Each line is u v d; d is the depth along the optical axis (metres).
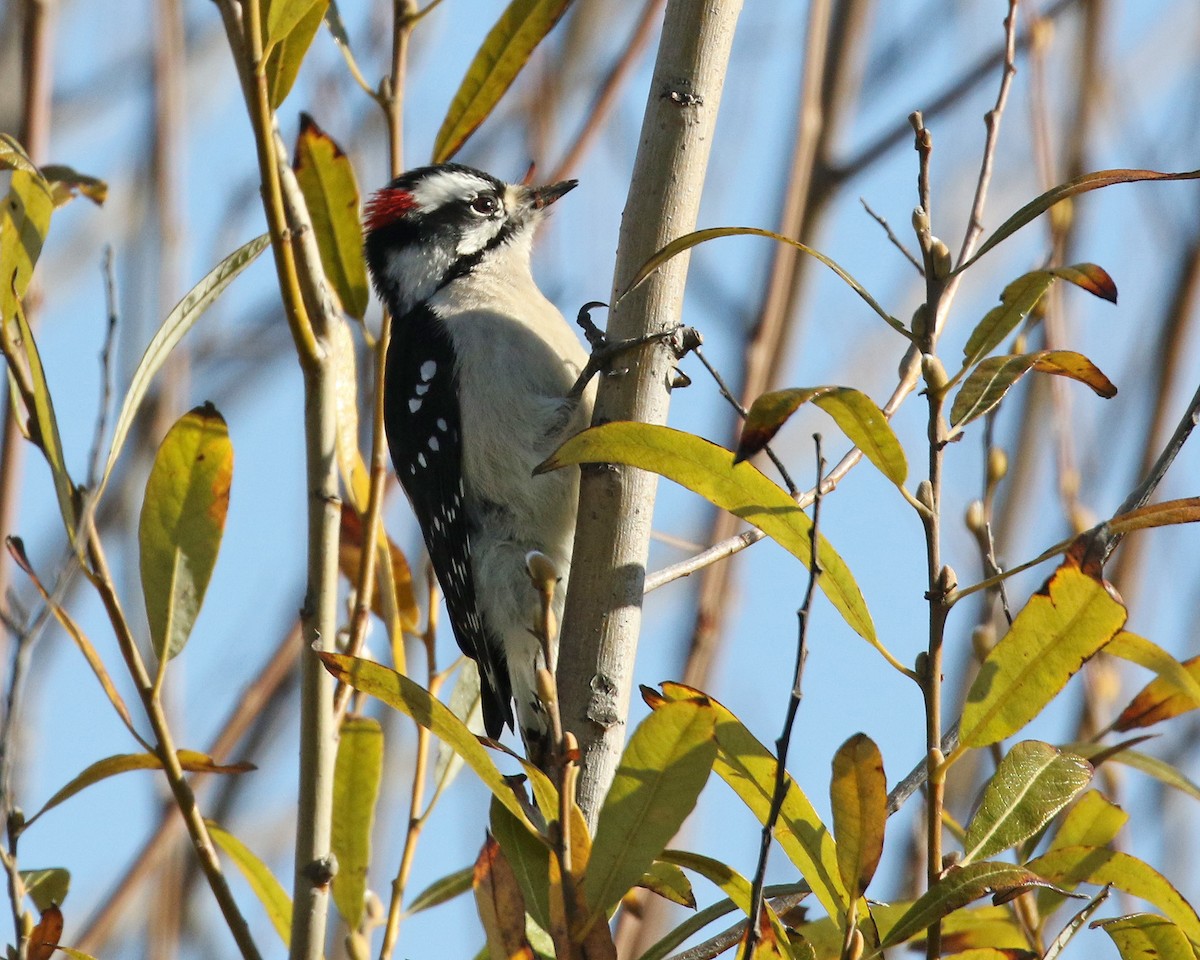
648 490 6.55
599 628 6.40
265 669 9.71
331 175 8.10
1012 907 6.43
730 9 6.77
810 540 4.94
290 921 7.14
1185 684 4.84
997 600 9.48
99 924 8.98
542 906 5.48
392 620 7.71
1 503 8.91
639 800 4.95
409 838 7.06
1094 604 4.84
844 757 5.05
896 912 6.30
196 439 6.42
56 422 5.97
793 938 5.52
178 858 9.63
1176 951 5.56
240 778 10.83
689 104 6.68
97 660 6.02
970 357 5.18
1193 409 6.40
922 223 5.02
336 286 8.10
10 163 6.15
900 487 4.87
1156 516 4.89
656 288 6.67
